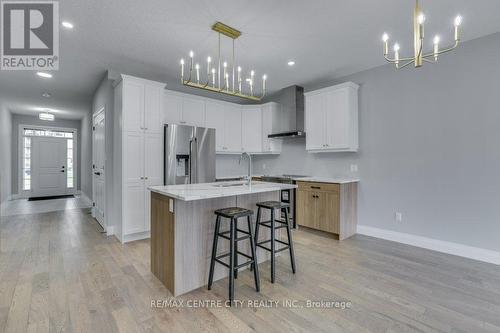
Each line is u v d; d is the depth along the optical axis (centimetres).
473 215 310
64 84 479
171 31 287
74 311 197
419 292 229
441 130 334
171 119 446
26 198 781
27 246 344
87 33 290
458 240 321
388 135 383
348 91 396
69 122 869
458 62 321
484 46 302
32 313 193
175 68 398
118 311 198
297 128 492
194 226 236
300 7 242
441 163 335
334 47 329
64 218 512
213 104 506
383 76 388
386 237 384
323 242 369
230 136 535
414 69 358
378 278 256
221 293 227
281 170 546
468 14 254
